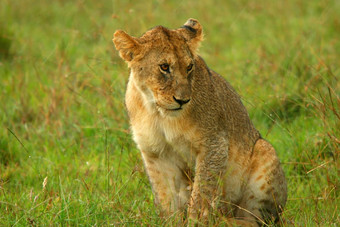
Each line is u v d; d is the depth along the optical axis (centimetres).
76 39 1769
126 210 864
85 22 2022
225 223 866
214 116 891
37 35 1931
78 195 952
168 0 2208
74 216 841
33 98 1390
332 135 1020
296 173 1066
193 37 889
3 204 891
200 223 837
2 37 1755
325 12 2052
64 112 1291
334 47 1669
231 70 1527
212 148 887
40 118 1304
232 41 1914
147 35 872
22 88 1427
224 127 914
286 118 1238
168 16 1920
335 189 943
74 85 1398
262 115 1259
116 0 1950
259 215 934
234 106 966
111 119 1259
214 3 2269
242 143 952
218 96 920
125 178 1024
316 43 1711
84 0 2172
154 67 846
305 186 1033
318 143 1082
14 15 2106
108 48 1491
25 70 1572
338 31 1844
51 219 825
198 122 870
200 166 889
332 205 901
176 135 873
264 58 1548
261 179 934
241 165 945
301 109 1234
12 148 1166
